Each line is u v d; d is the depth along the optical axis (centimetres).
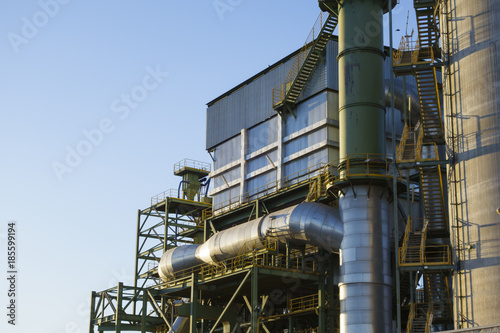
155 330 7650
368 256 5644
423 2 5225
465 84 4822
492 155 4597
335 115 6706
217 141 8094
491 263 4472
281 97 7131
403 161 5156
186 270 6869
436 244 5512
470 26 4862
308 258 6350
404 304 6319
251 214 7194
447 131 5019
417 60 5394
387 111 6794
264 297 6681
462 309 4600
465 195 4706
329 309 6009
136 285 8275
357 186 5803
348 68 5991
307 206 5956
